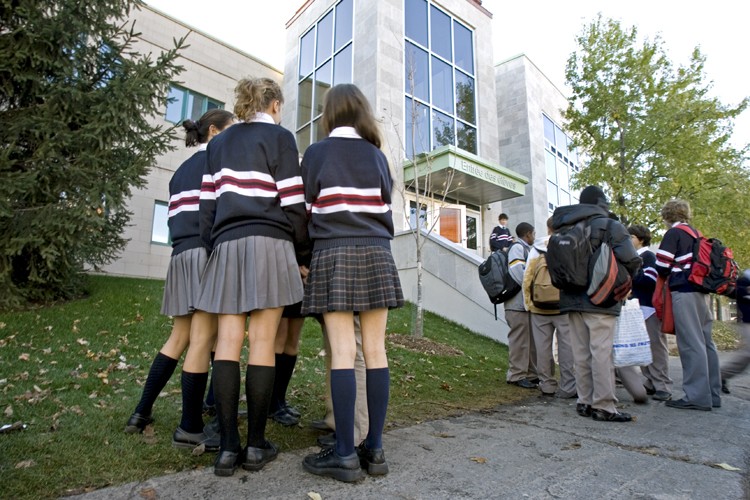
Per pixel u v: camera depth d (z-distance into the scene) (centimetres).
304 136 1447
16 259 568
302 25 1533
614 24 1190
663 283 402
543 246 431
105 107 574
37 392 295
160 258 1202
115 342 450
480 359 572
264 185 209
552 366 436
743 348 399
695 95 1121
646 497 183
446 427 287
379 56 1187
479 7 1511
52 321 496
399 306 203
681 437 278
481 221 1368
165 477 188
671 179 1088
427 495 178
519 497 179
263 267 200
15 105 584
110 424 247
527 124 1706
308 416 294
